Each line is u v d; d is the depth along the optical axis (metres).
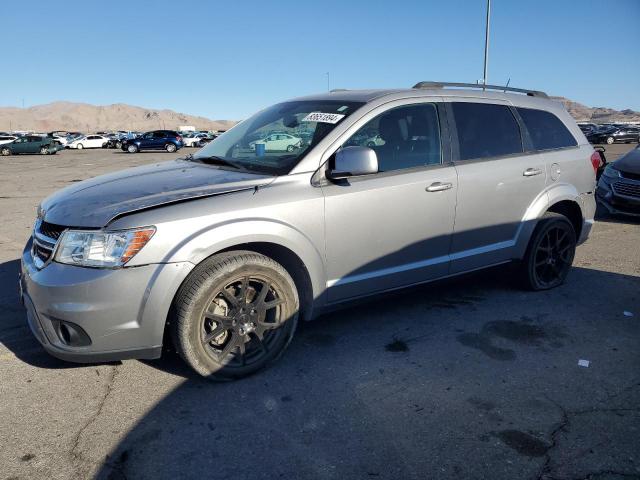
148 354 3.11
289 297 3.46
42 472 2.52
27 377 3.38
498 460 2.64
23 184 15.58
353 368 3.55
